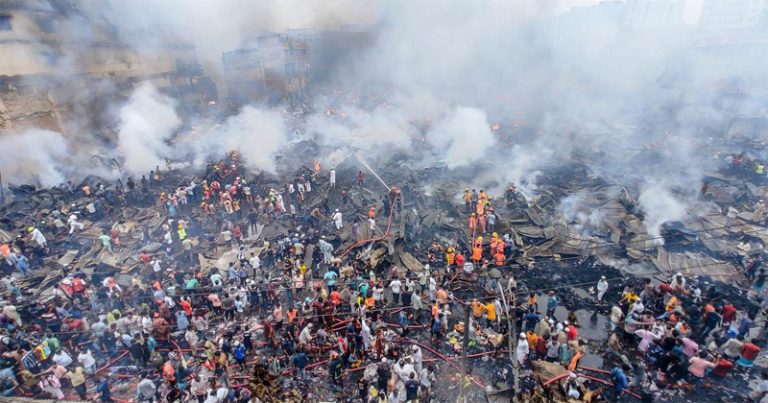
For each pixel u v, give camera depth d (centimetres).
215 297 2011
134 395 1652
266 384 1514
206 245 2738
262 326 2016
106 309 2042
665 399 1546
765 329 1852
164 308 1928
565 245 2594
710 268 2305
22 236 2703
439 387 1655
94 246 2712
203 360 1705
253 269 2366
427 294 2194
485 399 1584
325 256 2416
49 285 2323
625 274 2316
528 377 1673
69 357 1652
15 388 1538
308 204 3269
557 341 1689
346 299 2098
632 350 1786
